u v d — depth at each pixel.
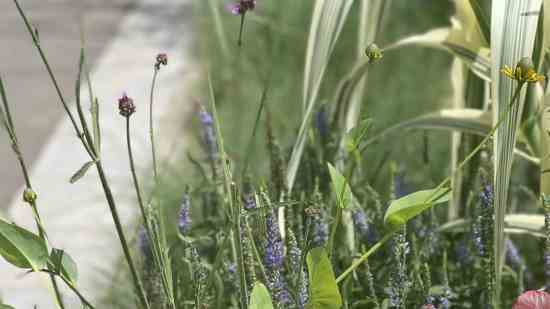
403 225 1.27
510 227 1.46
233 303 1.35
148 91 3.09
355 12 3.09
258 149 2.31
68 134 2.85
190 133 2.71
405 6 3.12
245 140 2.38
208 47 3.08
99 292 1.86
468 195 1.56
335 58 2.87
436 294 1.35
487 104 1.62
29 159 2.73
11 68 3.40
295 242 1.28
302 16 3.04
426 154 1.59
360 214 1.43
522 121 1.49
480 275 1.40
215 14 1.82
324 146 1.59
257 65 2.73
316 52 1.49
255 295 1.14
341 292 1.38
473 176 1.57
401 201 1.16
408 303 1.37
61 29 3.73
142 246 1.44
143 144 2.63
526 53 1.30
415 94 2.67
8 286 2.09
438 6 3.10
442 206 1.82
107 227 2.26
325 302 1.16
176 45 3.43
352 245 1.46
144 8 3.87
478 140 1.58
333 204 1.50
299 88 2.69
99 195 2.42
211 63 2.96
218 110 2.62
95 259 2.10
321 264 1.14
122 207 2.34
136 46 3.49
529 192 1.67
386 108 2.56
